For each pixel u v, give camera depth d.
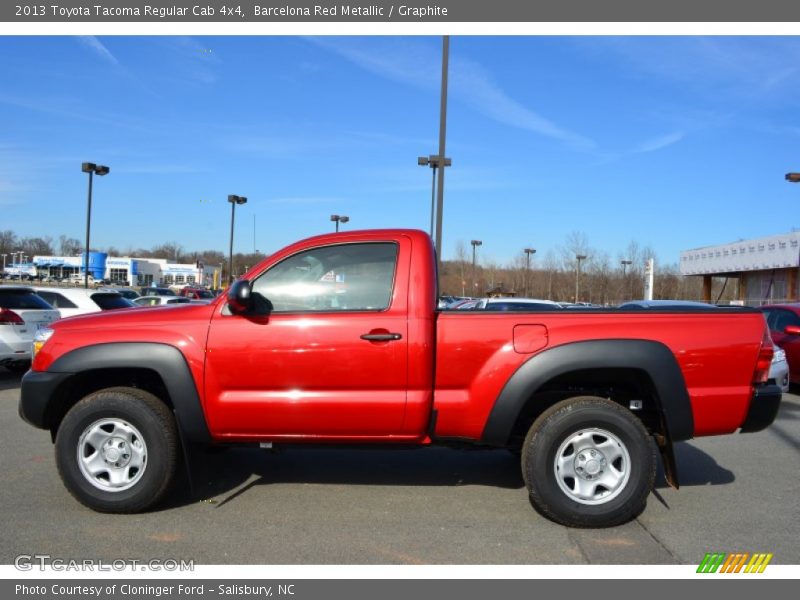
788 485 5.22
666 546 3.95
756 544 3.98
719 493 4.99
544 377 4.14
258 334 4.24
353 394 4.22
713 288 44.28
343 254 4.42
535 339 4.19
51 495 4.77
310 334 4.21
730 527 4.26
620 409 4.19
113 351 4.29
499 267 55.00
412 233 4.44
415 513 4.49
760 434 7.12
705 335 4.20
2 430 6.91
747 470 5.66
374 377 4.20
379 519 4.36
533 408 4.64
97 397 4.36
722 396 4.18
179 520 4.30
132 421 4.32
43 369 4.38
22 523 4.23
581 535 4.11
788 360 10.09
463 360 4.23
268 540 3.99
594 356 4.12
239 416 4.26
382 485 5.13
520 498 4.84
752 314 4.30
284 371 4.22
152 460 4.32
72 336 4.38
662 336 4.18
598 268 45.19
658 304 10.73
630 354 4.12
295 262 4.43
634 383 4.45
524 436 4.68
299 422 4.26
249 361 4.23
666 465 4.32
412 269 4.32
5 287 10.13
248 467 5.59
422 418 4.21
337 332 4.21
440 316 4.27
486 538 4.05
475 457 6.00
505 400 4.17
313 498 4.79
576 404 4.21
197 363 4.26
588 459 4.19
